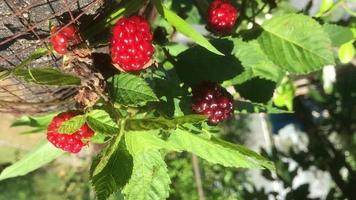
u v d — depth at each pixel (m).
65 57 0.17
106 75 0.18
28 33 0.19
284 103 0.31
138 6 0.19
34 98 0.25
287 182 0.33
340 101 0.35
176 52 0.24
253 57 0.22
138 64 0.17
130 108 0.17
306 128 0.37
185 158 0.45
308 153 0.35
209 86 0.20
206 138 0.18
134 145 0.17
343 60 0.28
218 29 0.21
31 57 0.18
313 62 0.21
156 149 0.18
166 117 0.17
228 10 0.21
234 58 0.21
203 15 0.25
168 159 0.45
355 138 0.37
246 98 0.22
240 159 0.18
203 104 0.19
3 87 0.22
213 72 0.21
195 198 0.44
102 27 0.19
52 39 0.17
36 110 0.25
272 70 0.22
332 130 0.36
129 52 0.17
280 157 0.40
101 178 0.16
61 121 0.18
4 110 0.25
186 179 0.44
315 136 0.36
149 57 0.17
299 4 0.33
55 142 0.18
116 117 0.17
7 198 0.49
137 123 0.16
